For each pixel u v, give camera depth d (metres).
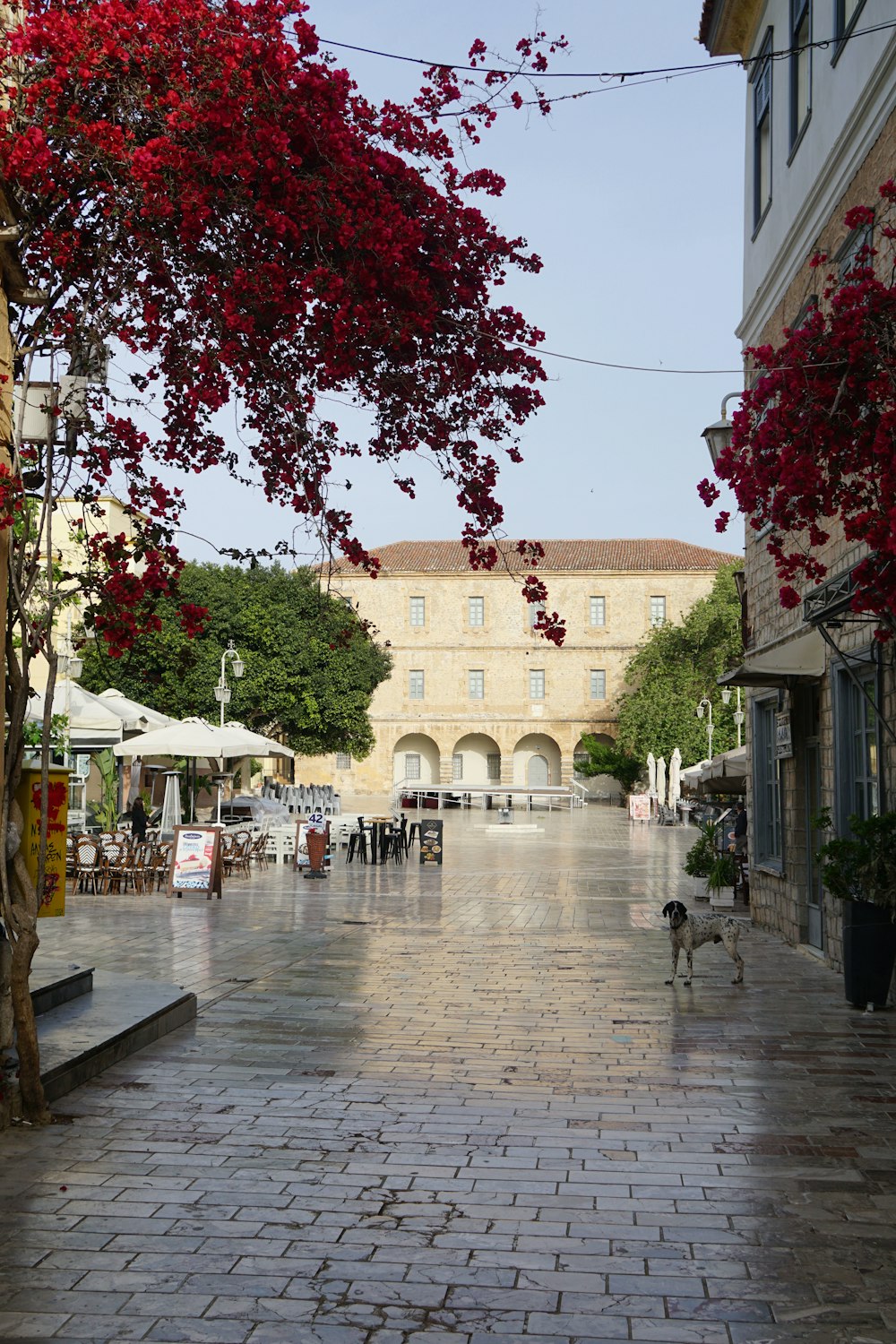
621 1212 5.32
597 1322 4.25
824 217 12.81
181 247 6.40
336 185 5.99
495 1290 4.51
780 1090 7.45
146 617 6.81
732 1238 5.03
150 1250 4.86
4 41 6.01
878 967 10.16
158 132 6.09
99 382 6.64
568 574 76.75
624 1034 9.14
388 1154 6.12
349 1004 10.37
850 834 12.09
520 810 66.12
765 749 17.42
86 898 20.03
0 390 6.45
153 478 6.69
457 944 14.36
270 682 46.62
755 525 7.59
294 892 21.28
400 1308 4.35
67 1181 5.68
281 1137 6.40
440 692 77.25
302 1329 4.18
